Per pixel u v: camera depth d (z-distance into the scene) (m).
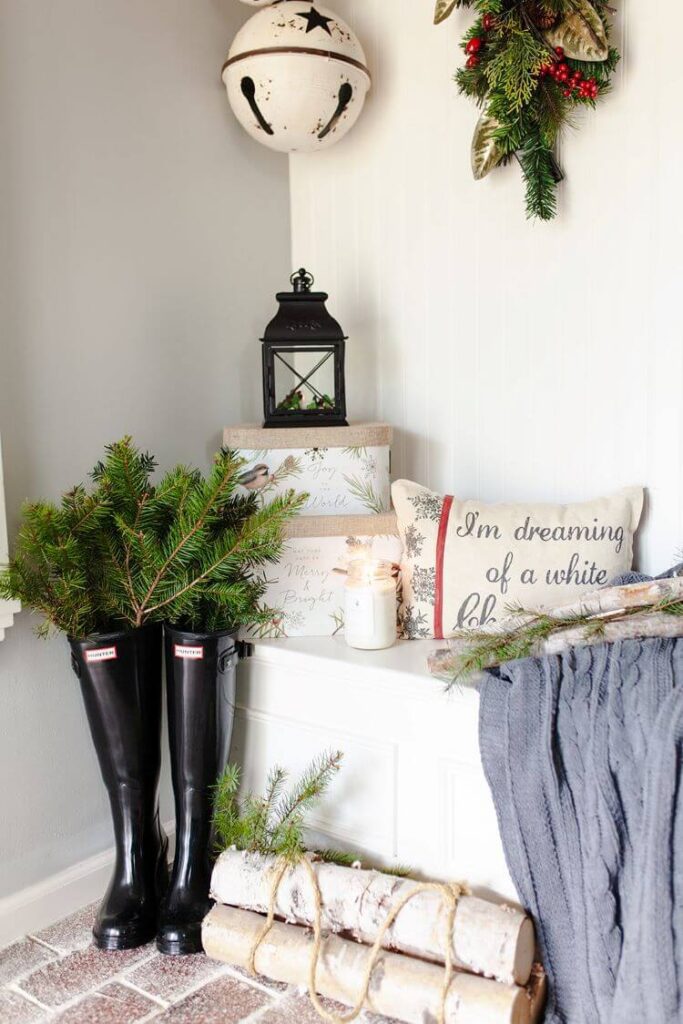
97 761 1.93
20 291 1.78
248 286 2.29
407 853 1.75
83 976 1.70
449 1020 1.46
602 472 1.99
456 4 1.91
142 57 1.99
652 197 1.86
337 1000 1.62
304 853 1.70
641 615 1.62
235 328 2.26
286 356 2.41
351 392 2.36
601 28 1.78
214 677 1.77
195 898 1.79
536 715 1.51
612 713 1.46
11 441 1.78
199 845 1.80
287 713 1.91
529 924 1.50
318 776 1.75
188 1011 1.60
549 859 1.49
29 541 1.61
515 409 2.09
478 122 1.95
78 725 1.94
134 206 1.99
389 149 2.21
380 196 2.24
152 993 1.65
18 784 1.84
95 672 1.71
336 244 2.33
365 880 1.61
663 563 1.93
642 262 1.88
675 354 1.87
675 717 1.40
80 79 1.87
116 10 1.93
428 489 2.13
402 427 2.27
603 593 1.67
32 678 1.85
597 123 1.91
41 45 1.79
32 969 1.72
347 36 2.03
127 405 2.01
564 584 1.86
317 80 1.99
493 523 1.91
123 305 1.98
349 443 1.99
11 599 1.67
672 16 1.80
